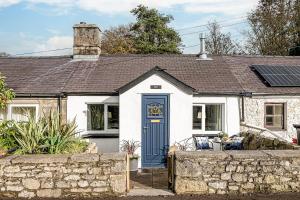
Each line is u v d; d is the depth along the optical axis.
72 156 7.28
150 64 15.93
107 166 7.25
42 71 15.33
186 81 14.08
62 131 9.09
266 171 7.36
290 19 34.38
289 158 7.39
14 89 13.21
